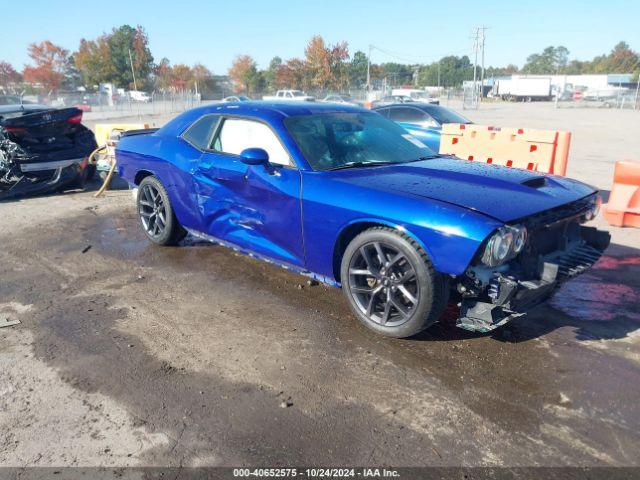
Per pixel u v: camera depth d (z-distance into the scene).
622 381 3.09
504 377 3.12
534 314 3.99
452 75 131.62
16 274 4.84
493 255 2.95
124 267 5.01
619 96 45.69
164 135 5.18
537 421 2.73
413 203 3.22
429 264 3.19
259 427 2.68
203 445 2.55
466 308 3.19
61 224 6.61
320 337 3.61
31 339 3.60
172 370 3.21
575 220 3.71
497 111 38.06
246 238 4.38
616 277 4.77
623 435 2.62
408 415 2.78
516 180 3.66
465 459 2.46
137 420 2.74
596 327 3.78
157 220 5.48
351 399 2.92
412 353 3.40
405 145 4.47
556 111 37.97
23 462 2.44
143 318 3.92
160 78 67.75
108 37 66.69
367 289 3.60
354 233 3.65
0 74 68.00
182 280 4.67
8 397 2.94
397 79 135.75
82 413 2.80
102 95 43.34
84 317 3.94
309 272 3.99
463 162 4.28
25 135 7.85
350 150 4.12
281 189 3.88
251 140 4.25
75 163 8.42
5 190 7.95
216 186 4.45
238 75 69.31
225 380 3.10
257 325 3.80
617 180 6.63
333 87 66.69
